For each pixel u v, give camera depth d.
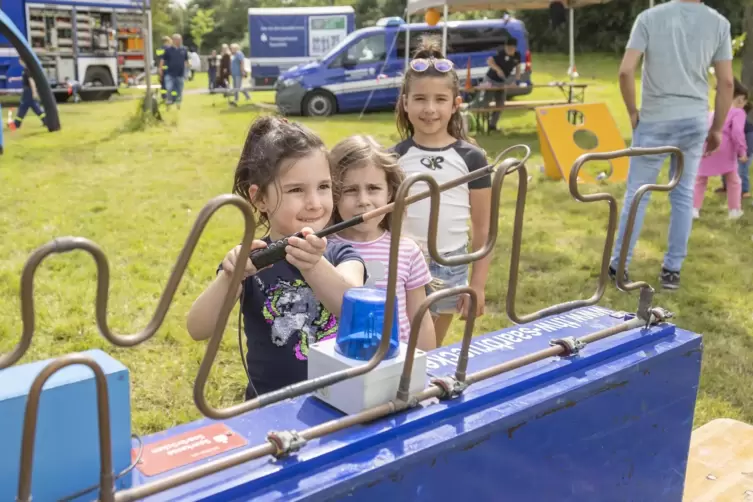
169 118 15.25
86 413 1.12
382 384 1.43
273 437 1.27
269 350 1.96
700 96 4.65
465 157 2.92
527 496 1.60
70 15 18.53
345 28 23.66
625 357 1.82
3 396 1.05
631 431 1.84
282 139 1.86
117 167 9.79
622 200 7.73
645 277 5.24
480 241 2.98
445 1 11.80
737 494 2.36
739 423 2.80
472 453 1.45
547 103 13.23
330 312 1.82
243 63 20.12
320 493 1.22
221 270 1.70
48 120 12.89
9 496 1.08
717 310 4.66
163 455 1.31
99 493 1.10
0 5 17.34
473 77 16.30
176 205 7.57
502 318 4.46
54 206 7.42
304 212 1.85
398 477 1.33
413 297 2.43
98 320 1.02
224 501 1.18
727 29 4.64
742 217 6.99
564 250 5.96
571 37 13.97
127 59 20.19
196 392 1.16
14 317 4.32
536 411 1.57
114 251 5.84
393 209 1.32
